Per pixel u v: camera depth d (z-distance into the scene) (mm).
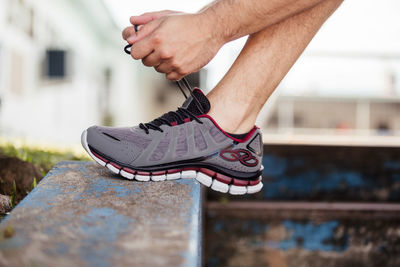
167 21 1115
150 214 956
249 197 2783
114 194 1118
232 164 1332
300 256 2742
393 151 2834
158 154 1273
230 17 1123
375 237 2760
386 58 4770
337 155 2824
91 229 842
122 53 16281
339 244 2750
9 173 1721
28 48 7926
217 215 2734
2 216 1284
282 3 1085
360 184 2824
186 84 1316
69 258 700
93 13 12484
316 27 1236
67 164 1496
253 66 1294
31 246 743
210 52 1182
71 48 10930
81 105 12070
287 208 2732
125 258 708
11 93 7047
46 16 8945
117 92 15750
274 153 2807
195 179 1334
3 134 6543
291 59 1277
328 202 2805
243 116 1327
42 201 1024
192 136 1295
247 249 2740
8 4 6895
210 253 2734
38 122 8562
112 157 1256
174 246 767
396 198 2830
